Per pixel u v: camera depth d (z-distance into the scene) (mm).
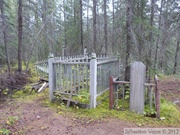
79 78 4973
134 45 5328
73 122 4047
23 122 4020
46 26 12328
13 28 12406
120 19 5641
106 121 4070
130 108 4602
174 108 5070
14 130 3613
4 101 5801
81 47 15734
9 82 7094
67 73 5176
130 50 5418
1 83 6730
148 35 5637
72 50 16406
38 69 10812
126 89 5578
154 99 5047
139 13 5621
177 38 9625
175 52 12484
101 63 5246
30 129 3682
